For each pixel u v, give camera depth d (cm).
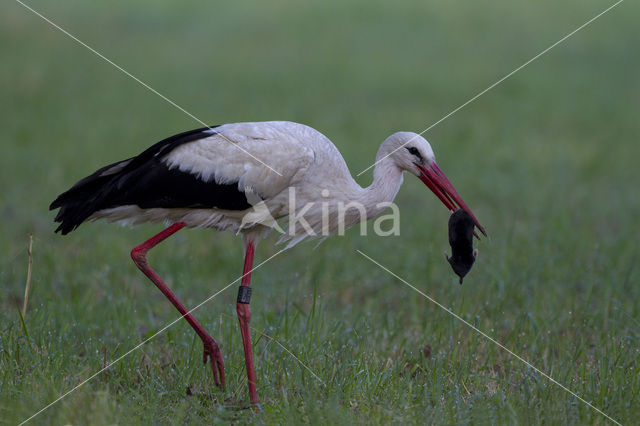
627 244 1742
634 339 1220
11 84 3688
